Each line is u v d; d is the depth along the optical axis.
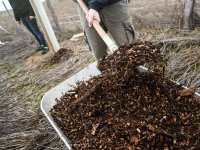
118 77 1.89
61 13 8.25
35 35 5.73
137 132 1.57
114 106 1.83
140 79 1.89
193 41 3.54
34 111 3.44
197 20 4.02
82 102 1.96
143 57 1.83
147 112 1.71
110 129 1.67
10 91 4.38
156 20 4.45
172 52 3.51
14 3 5.40
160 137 1.52
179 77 3.00
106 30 2.76
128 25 2.58
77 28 6.12
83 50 4.85
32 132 3.00
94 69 2.32
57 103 2.12
